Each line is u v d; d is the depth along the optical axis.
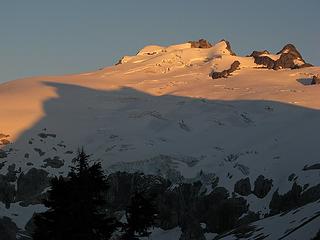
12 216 119.81
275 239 82.25
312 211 87.38
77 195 61.94
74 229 61.47
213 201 117.19
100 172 64.38
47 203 62.59
